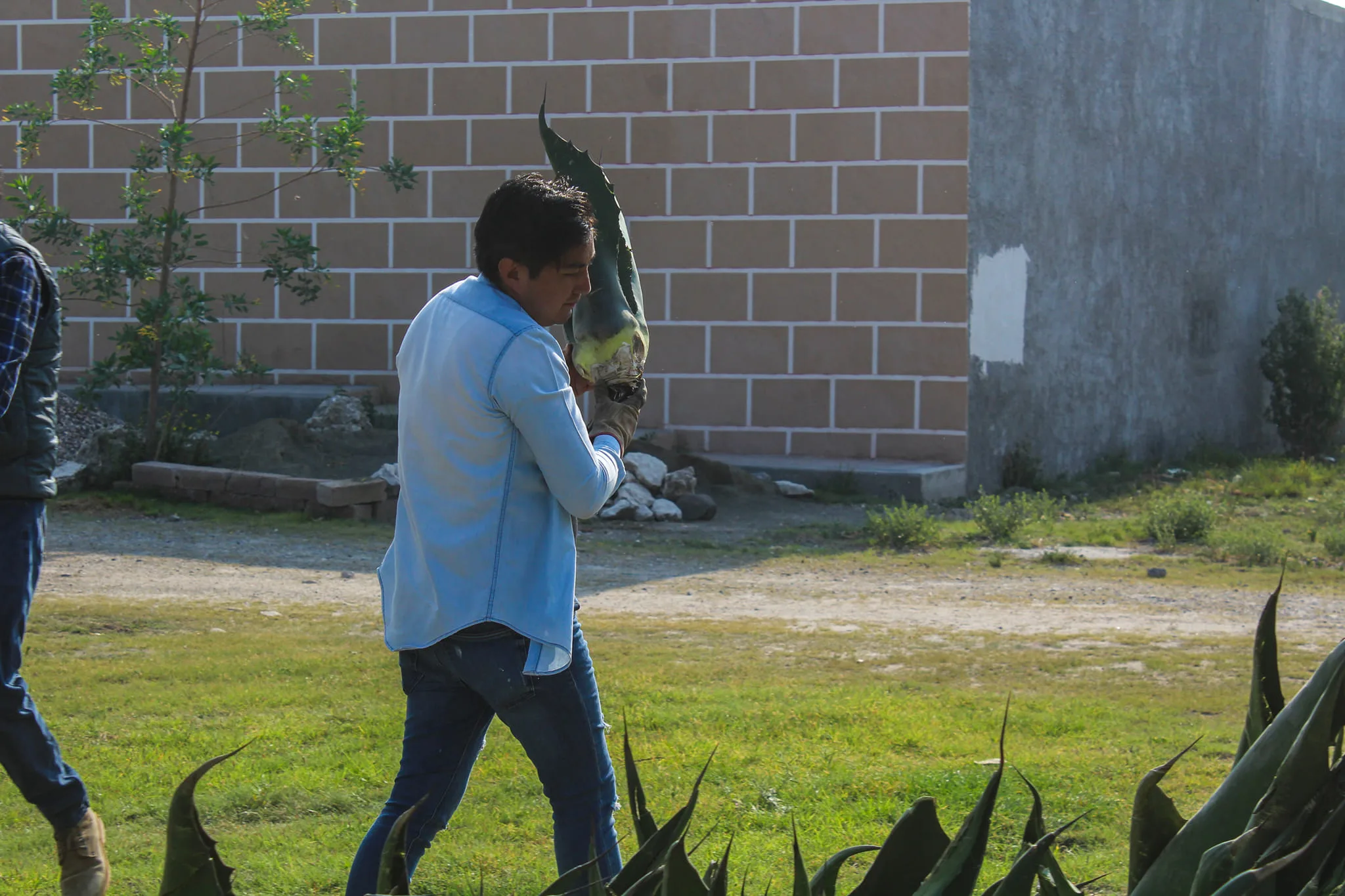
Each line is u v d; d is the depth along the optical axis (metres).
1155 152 35.31
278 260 27.27
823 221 30.08
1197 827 2.43
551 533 4.57
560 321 4.75
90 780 8.34
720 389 30.73
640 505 25.66
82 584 17.55
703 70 30.33
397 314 31.91
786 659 13.38
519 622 4.44
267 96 31.77
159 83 29.31
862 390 30.14
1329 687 2.24
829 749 9.36
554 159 4.86
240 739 9.41
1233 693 11.71
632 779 3.02
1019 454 30.97
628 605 17.25
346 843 7.26
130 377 30.67
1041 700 11.29
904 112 29.53
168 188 31.84
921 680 12.38
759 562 21.16
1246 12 38.28
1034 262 31.45
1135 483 31.88
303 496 24.27
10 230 5.39
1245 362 39.59
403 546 4.66
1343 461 37.94
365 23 31.47
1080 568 20.94
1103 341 33.91
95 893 5.72
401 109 31.56
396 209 31.73
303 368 32.19
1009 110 30.39
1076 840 7.41
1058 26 31.64
